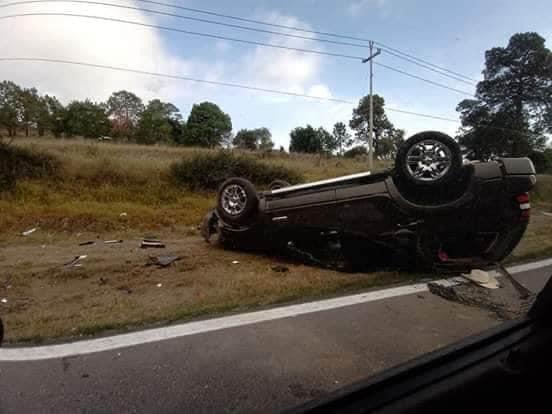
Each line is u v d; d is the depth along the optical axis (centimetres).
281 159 2098
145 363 263
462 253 470
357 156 4531
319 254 518
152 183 1145
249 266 514
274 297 391
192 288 421
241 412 212
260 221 539
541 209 1279
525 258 549
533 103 3919
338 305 372
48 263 524
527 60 3866
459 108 4281
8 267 501
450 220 448
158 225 830
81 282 443
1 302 376
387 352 279
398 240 462
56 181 1055
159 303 375
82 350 280
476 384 113
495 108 4044
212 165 1245
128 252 596
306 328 320
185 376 248
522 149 3800
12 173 999
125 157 1332
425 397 109
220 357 272
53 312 349
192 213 942
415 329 318
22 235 710
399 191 464
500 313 346
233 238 578
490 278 436
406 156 450
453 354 128
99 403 219
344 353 278
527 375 116
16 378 244
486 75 4150
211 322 331
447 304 376
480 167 446
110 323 324
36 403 218
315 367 259
